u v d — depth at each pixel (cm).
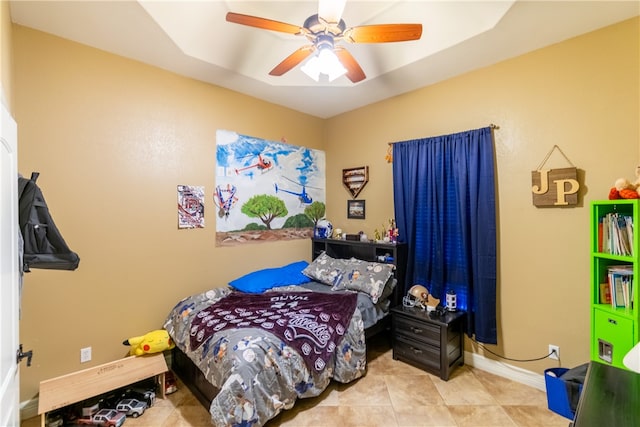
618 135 217
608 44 220
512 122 265
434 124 315
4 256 117
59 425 206
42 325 223
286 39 281
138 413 214
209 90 314
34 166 220
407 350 287
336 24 180
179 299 292
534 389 249
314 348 221
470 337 283
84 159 241
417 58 266
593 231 205
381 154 364
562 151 240
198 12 231
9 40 190
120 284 258
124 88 260
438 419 211
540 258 252
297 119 398
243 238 341
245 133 344
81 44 240
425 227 316
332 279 327
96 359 246
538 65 251
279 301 275
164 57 262
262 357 195
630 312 186
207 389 220
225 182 326
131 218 264
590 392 117
